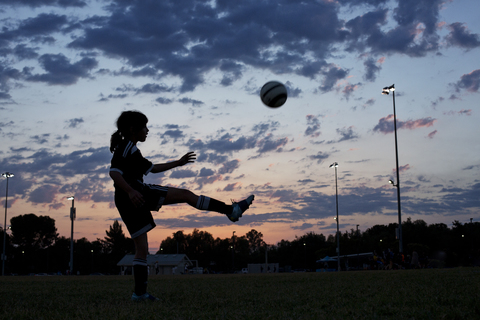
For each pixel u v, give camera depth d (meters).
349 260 73.94
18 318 2.99
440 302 3.36
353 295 4.21
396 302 3.44
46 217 99.06
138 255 4.32
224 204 4.62
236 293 4.89
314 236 132.00
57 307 3.70
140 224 4.32
